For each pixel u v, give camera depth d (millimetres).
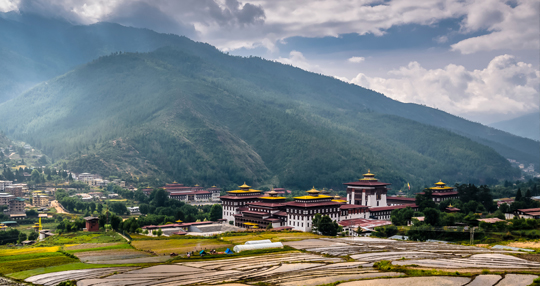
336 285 115438
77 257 169250
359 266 140375
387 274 127250
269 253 172375
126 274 137375
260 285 118500
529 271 126812
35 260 162500
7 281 132500
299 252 173500
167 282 125875
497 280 116438
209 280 126625
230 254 170500
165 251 182625
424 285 113062
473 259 149625
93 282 128125
